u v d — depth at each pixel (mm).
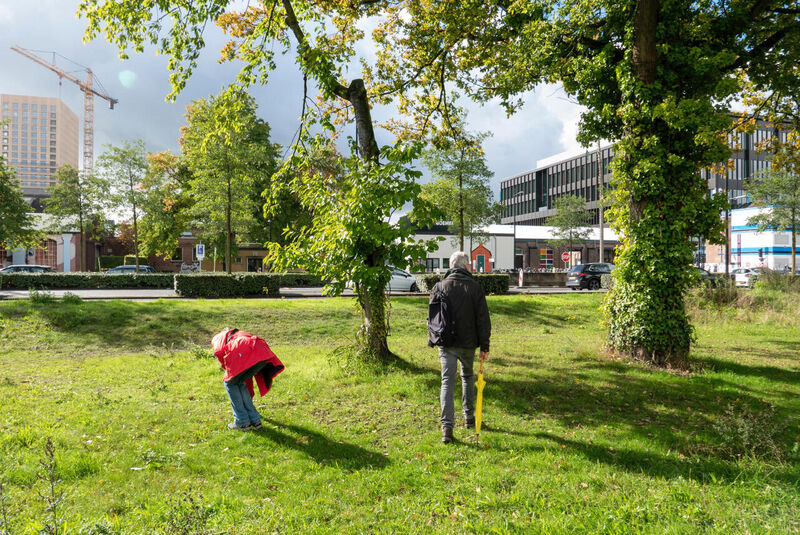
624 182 8641
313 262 7598
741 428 4273
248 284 20250
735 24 8742
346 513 3197
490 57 11562
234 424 4926
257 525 2980
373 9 11195
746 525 2924
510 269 50062
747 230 47438
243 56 9086
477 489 3518
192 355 9102
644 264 8281
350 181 7500
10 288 26219
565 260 37031
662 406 5734
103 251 57000
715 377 7086
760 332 12633
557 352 9344
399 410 5613
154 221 34625
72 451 4156
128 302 13797
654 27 8086
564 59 9703
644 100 8070
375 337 8008
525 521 3059
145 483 3648
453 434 4797
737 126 12578
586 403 5875
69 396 6184
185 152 33344
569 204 48812
